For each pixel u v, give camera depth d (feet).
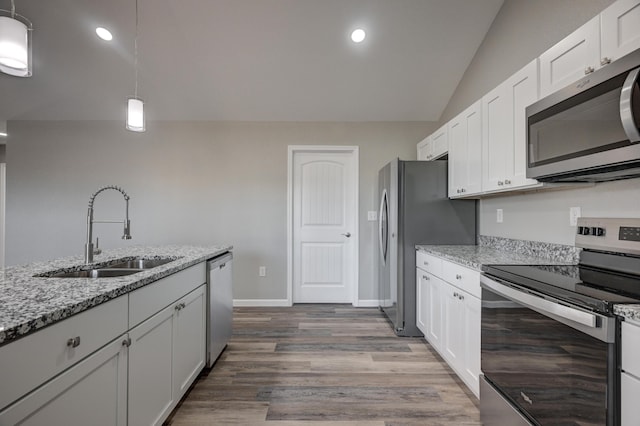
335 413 5.88
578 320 3.45
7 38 4.37
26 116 12.16
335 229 12.99
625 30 3.91
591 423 3.38
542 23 6.86
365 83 10.73
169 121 12.53
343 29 8.83
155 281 4.92
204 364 7.12
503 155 6.45
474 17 8.57
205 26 8.71
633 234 4.62
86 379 3.39
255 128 12.58
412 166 9.52
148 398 4.70
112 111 12.00
